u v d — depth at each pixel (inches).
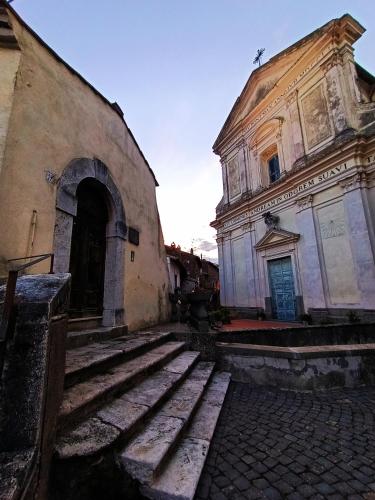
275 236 439.2
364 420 112.4
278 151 469.4
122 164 216.1
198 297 243.1
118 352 118.0
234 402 132.7
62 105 146.0
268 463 81.7
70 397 76.8
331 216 355.6
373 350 167.0
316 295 361.1
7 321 52.1
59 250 132.6
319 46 403.9
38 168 123.0
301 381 150.5
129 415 81.0
